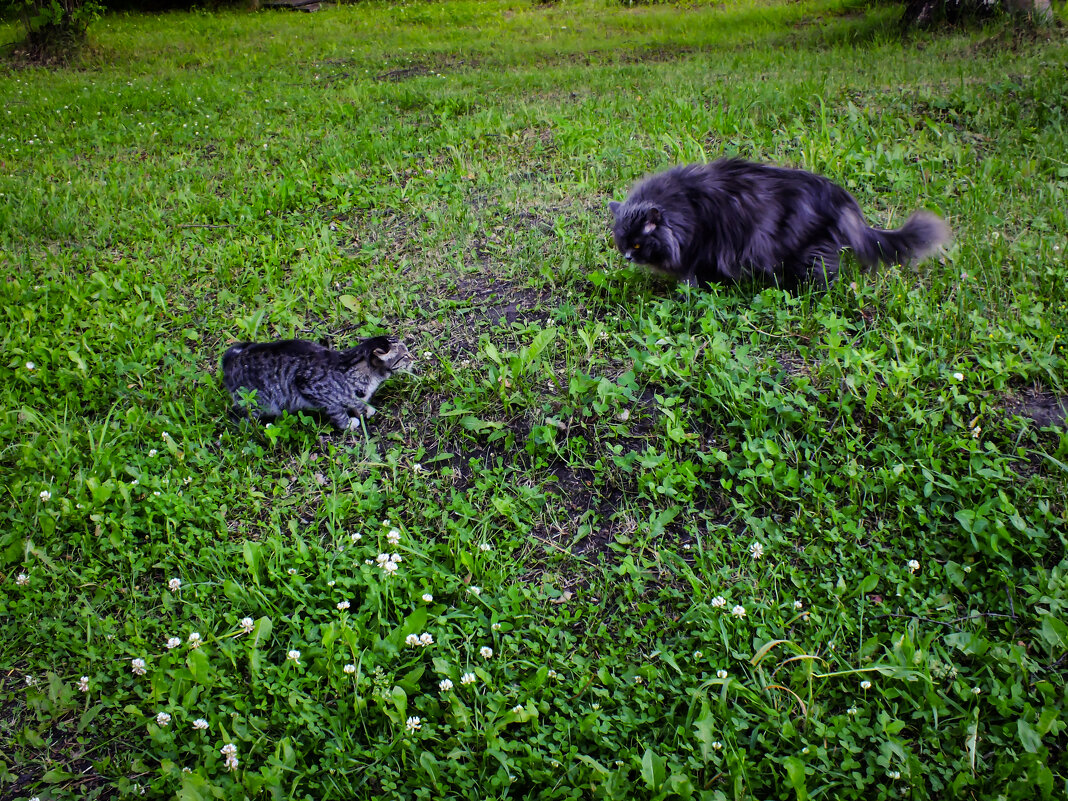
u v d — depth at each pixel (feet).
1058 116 7.89
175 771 3.66
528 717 3.72
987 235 6.26
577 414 5.17
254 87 13.39
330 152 9.19
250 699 3.93
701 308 5.76
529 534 4.55
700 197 5.76
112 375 5.84
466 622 4.16
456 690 3.91
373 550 4.42
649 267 6.07
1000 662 3.75
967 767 3.48
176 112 11.99
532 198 7.74
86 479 4.87
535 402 5.26
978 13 11.62
